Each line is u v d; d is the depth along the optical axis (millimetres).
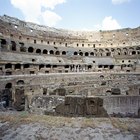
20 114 11727
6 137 8211
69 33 87438
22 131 8703
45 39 73125
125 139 7727
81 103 15672
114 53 83375
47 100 19781
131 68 65750
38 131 8633
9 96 25141
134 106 21609
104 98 20562
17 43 60156
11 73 46750
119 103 21141
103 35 88188
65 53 75500
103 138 7859
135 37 79188
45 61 56656
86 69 65312
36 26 75688
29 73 51750
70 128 8891
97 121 9891
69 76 44125
